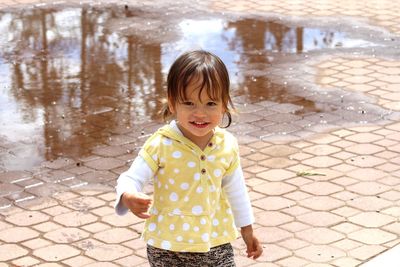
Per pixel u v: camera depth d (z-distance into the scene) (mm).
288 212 7336
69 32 14094
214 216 4816
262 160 8594
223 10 15648
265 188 7879
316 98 10656
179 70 4562
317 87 11102
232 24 14594
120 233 6980
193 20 14898
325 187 7879
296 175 8188
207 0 16578
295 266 6359
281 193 7758
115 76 11688
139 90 11062
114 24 14617
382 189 7820
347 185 7918
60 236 6910
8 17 15016
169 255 4750
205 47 13156
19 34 13922
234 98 10641
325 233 6922
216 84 4539
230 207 4930
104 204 7562
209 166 4719
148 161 4680
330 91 10922
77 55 12758
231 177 4867
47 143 9148
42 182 8062
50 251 6652
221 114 4684
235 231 4887
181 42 13477
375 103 10438
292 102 10508
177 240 4680
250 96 10734
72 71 11930
